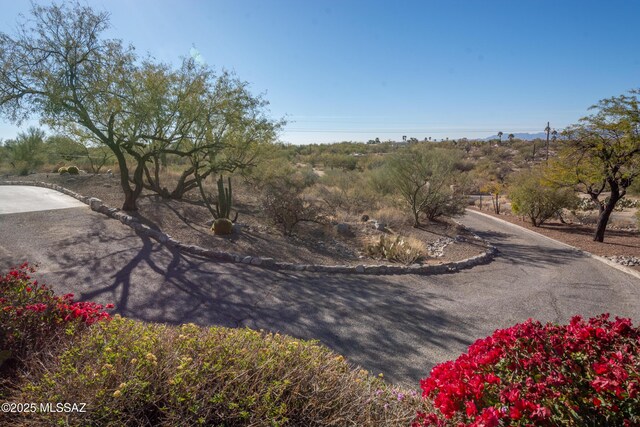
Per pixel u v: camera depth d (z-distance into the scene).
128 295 6.52
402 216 19.45
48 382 2.52
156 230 10.80
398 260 11.96
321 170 43.38
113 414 2.43
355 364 4.95
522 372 2.49
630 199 29.72
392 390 3.40
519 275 11.15
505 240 18.41
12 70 10.64
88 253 8.50
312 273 9.23
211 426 2.53
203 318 5.93
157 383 2.60
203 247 9.91
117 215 11.77
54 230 10.04
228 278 7.94
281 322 6.10
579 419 2.05
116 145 12.24
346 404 2.88
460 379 2.43
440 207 20.62
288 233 13.55
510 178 29.61
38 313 3.45
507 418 2.08
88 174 21.22
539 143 73.19
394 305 7.46
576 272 11.91
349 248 12.96
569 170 17.44
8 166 26.50
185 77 13.74
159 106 12.62
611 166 16.34
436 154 19.92
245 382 2.70
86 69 11.25
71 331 3.21
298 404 2.79
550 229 22.14
